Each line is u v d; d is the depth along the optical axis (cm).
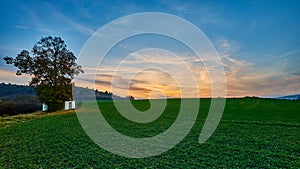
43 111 5444
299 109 4197
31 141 2208
